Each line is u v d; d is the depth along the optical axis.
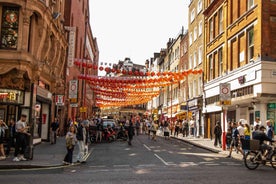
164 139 34.12
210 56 33.66
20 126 14.80
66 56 32.19
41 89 22.22
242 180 10.09
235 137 17.69
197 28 39.25
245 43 24.52
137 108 98.69
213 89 31.50
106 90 41.09
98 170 12.63
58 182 9.73
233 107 26.77
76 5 37.34
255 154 13.12
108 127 30.33
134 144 26.70
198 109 36.72
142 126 50.75
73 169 13.01
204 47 34.94
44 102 23.69
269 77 21.44
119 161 15.62
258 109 22.12
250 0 24.41
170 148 23.25
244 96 23.47
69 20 32.91
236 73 25.64
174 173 11.57
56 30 25.08
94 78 29.77
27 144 15.00
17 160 14.51
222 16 30.09
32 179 10.34
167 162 15.16
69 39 32.12
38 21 20.77
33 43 20.56
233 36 26.95
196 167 13.40
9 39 18.92
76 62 24.88
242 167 13.62
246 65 23.69
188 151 21.19
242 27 24.95
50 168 13.12
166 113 61.44
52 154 17.25
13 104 19.28
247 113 24.12
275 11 22.08
